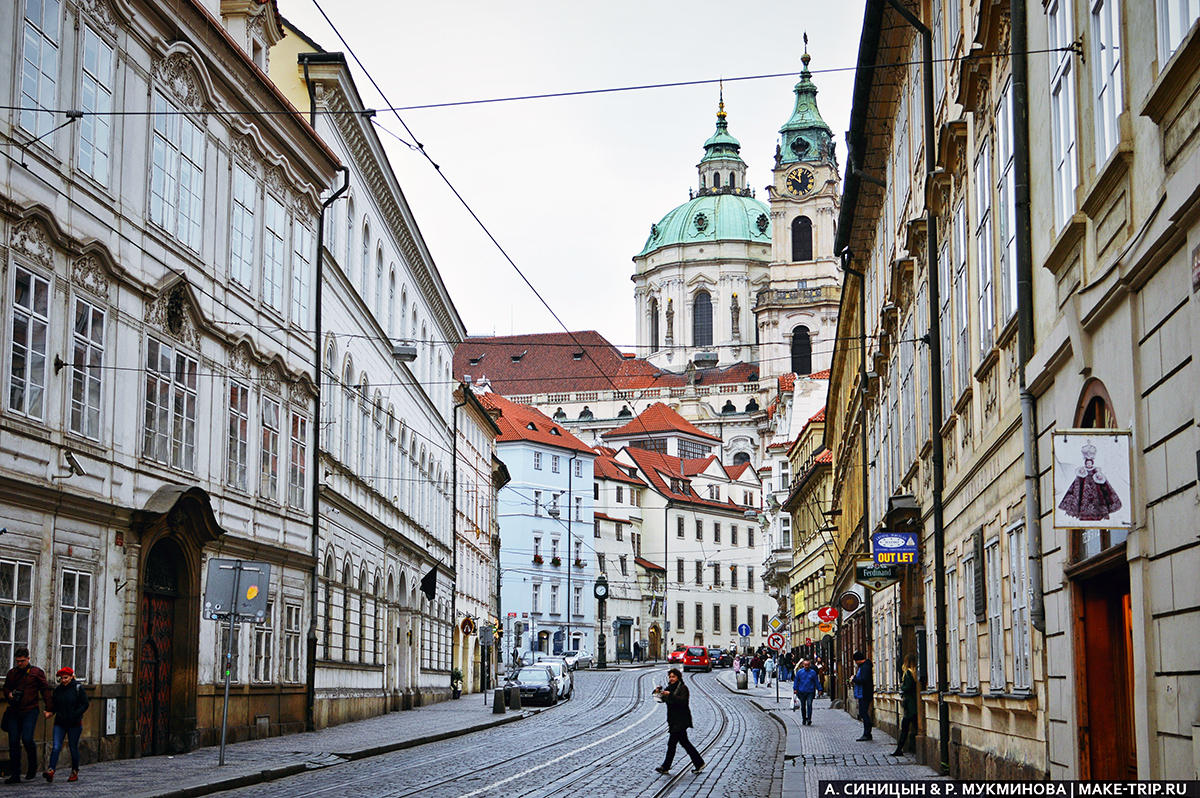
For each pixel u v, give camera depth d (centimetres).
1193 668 1021
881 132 3238
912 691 2762
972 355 1992
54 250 2305
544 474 11588
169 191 2811
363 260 4556
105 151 2512
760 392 15662
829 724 4156
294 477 3628
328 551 3928
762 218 17212
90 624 2444
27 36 2209
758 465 15512
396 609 5109
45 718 2278
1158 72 1062
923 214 2527
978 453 1950
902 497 2711
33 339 2234
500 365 17488
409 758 2875
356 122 4209
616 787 2239
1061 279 1416
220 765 2400
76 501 2352
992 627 1866
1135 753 1312
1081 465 1158
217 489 3066
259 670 3322
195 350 2945
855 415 4269
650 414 15225
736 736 3753
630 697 6625
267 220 3441
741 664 7838
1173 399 1059
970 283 2009
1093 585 1375
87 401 2428
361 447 4462
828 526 5647
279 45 3969
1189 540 1027
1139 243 1113
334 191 4044
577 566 11844
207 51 2983
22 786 2023
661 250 17112
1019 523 1641
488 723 4162
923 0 2561
